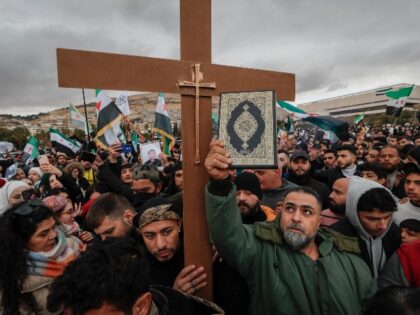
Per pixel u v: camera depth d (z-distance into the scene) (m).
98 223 2.21
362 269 1.72
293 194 1.72
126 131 8.90
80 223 3.82
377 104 73.38
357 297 1.66
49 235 1.72
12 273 1.61
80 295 0.92
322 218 2.89
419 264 1.82
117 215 2.23
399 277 1.85
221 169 1.48
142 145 6.48
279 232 1.77
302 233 1.65
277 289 1.66
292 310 1.64
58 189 4.10
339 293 1.61
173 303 1.34
